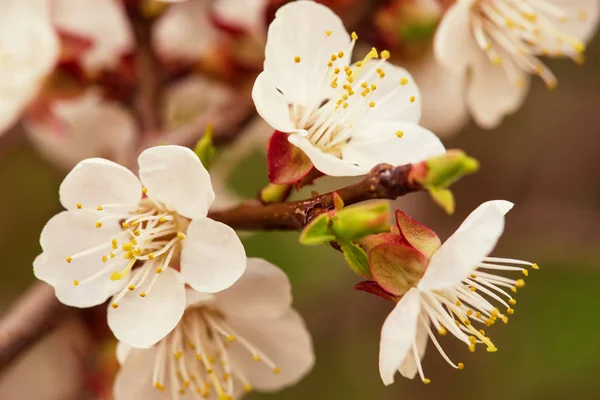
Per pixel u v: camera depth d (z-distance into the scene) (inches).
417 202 14.8
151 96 12.1
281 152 10.2
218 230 10.1
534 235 14.3
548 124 15.0
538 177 14.9
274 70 10.4
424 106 12.6
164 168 10.1
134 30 11.9
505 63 11.9
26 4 11.8
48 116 12.3
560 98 15.0
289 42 10.5
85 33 12.1
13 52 11.7
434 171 9.5
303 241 9.7
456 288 10.2
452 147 14.9
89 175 10.1
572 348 13.2
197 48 12.4
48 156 12.8
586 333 13.1
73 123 12.4
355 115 10.4
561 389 13.2
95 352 12.2
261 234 13.1
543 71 12.0
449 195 9.5
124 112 12.4
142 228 10.3
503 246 14.1
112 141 12.5
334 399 13.7
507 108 12.0
